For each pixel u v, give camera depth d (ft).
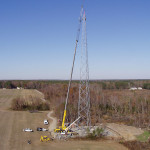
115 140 129.18
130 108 235.61
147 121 186.80
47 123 172.04
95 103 252.62
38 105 254.68
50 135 138.62
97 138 131.34
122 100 285.84
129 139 131.95
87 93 143.84
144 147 117.29
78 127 150.61
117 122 183.32
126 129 156.76
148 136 138.62
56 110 225.15
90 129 143.43
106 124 173.06
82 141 125.70
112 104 246.88
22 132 144.87
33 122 178.50
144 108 240.32
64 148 113.50
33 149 111.55
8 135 136.87
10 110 240.12
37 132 145.79
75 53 141.90
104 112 228.02
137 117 202.49
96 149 113.09
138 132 148.46
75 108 212.64
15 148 112.88
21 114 215.92
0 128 154.51
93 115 210.59
